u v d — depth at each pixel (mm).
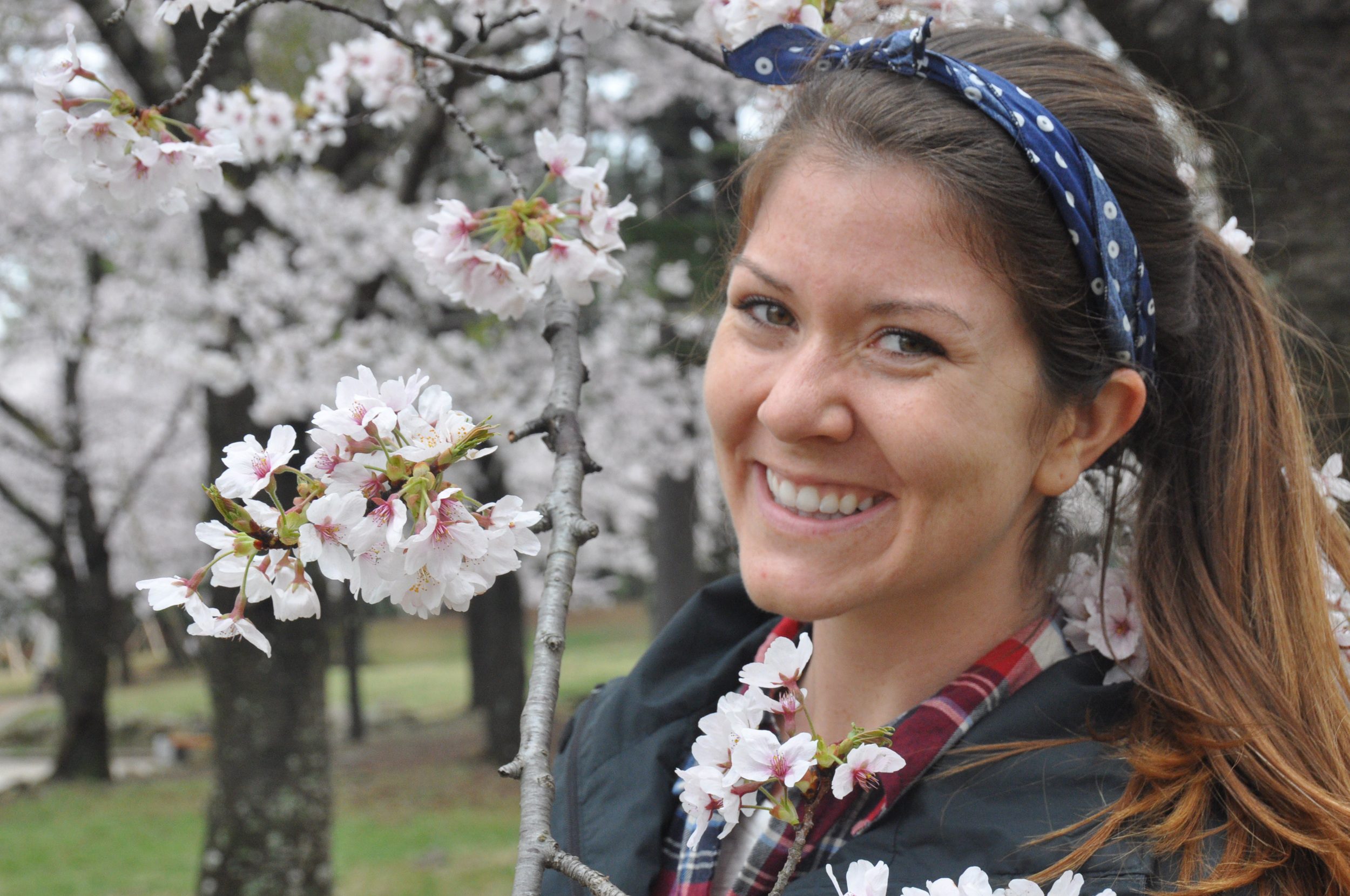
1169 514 1141
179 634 23219
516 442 1202
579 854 1190
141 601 15398
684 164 8883
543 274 1322
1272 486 1144
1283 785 957
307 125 2818
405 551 864
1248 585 1109
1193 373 1158
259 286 5793
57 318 9055
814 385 934
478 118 8008
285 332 5699
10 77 7531
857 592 962
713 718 904
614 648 24281
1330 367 2158
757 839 1120
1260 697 1038
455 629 30656
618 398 8609
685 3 4031
